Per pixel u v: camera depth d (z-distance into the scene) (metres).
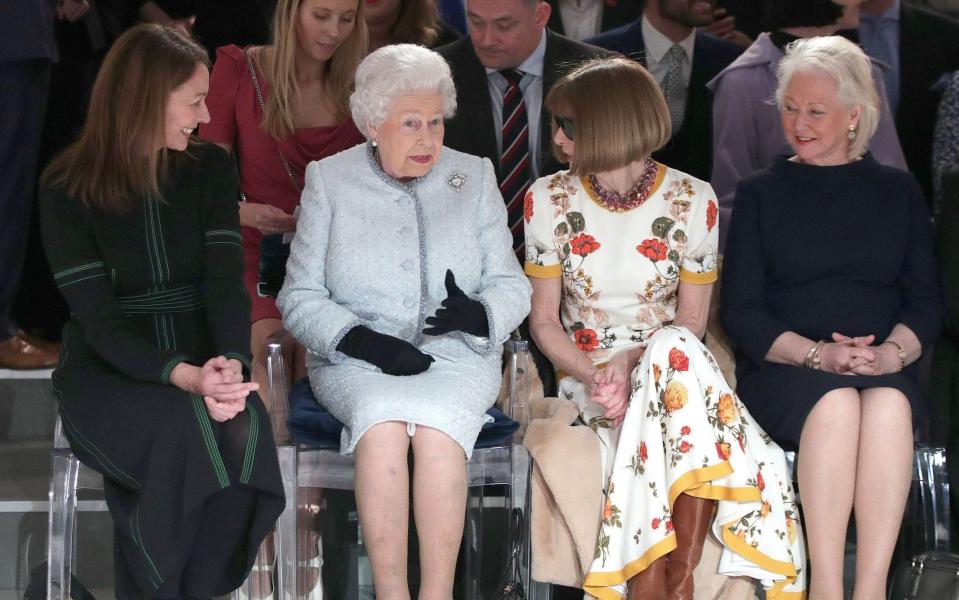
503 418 13.33
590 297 14.16
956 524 15.03
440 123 13.17
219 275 12.79
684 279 14.15
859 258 14.35
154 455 11.73
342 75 15.89
